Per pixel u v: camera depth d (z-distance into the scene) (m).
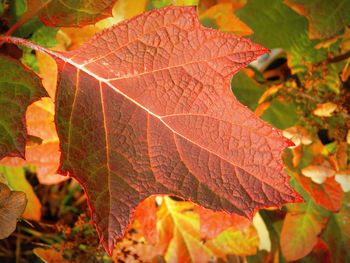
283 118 0.43
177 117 0.27
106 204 0.26
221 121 0.27
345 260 0.43
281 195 0.26
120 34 0.27
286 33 0.43
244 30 0.40
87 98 0.27
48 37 0.34
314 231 0.43
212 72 0.27
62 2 0.28
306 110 0.43
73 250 0.41
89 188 0.26
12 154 0.26
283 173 0.26
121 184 0.26
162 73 0.27
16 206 0.30
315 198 0.40
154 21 0.26
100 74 0.27
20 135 0.26
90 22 0.28
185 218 0.44
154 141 0.27
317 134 0.44
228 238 0.43
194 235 0.44
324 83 0.43
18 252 0.44
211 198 0.26
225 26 0.40
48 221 0.45
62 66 0.27
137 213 0.40
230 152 0.27
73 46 0.34
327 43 0.42
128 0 0.32
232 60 0.26
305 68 0.44
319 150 0.41
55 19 0.28
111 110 0.27
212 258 0.44
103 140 0.27
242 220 0.39
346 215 0.43
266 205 0.26
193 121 0.27
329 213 0.43
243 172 0.26
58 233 0.43
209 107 0.27
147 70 0.27
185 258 0.44
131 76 0.27
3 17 0.33
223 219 0.39
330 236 0.43
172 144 0.27
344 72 0.41
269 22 0.43
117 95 0.27
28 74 0.27
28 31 0.33
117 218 0.26
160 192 0.27
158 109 0.27
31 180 0.45
